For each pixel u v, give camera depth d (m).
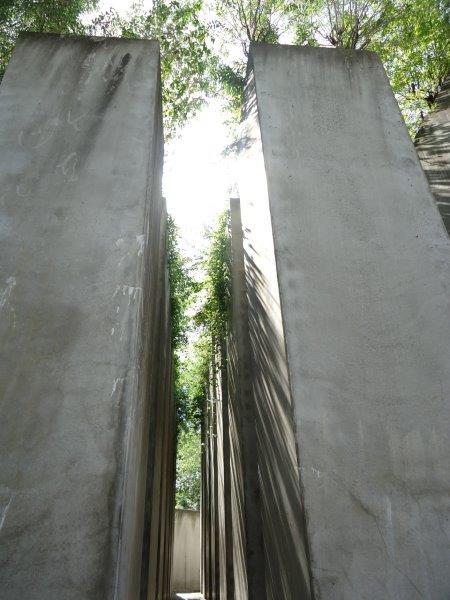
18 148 3.32
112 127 3.48
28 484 2.22
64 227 3.01
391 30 8.95
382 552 2.35
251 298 4.74
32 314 2.69
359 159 3.78
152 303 4.70
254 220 4.36
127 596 2.71
